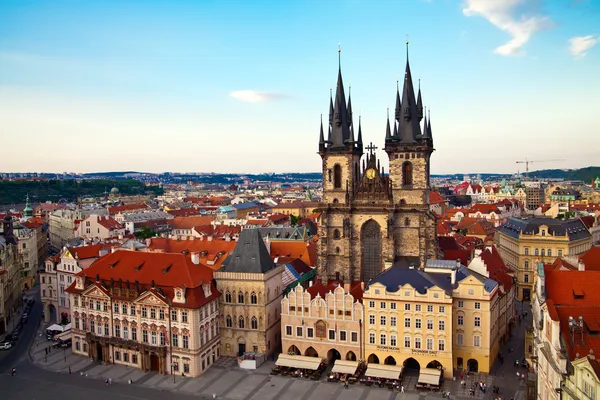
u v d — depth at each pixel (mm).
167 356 134500
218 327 144000
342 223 169375
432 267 142125
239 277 141625
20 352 152000
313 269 186375
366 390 121375
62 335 154000
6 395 122188
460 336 129375
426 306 126375
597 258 135750
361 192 167250
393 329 129875
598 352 80312
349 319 133875
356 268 169000
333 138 172500
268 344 143250
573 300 96312
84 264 172375
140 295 136375
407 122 164125
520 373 127375
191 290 134125
